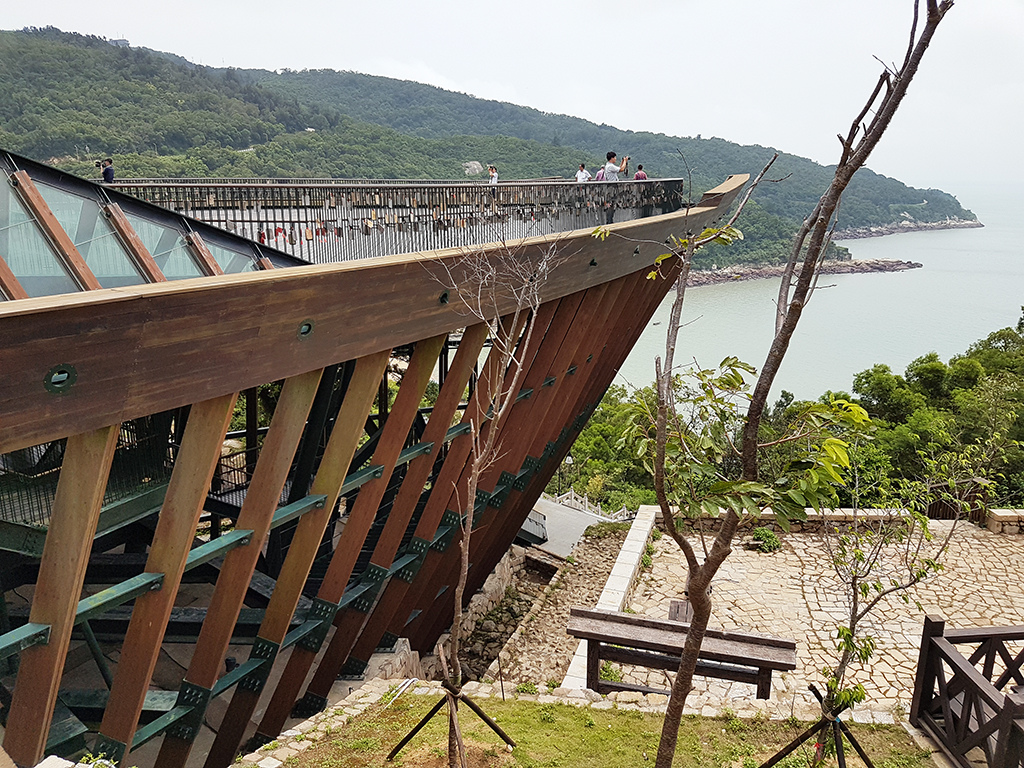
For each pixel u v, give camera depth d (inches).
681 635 309.0
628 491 1547.7
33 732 216.8
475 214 594.2
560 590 654.5
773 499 151.2
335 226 500.1
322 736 247.0
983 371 1290.6
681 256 163.9
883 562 532.1
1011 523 587.2
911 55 129.6
